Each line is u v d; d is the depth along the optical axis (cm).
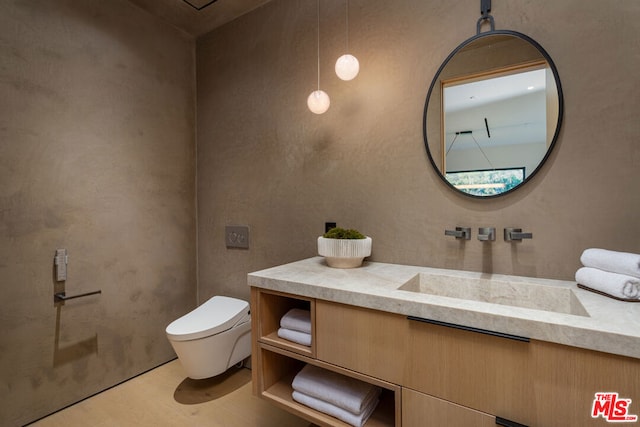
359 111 161
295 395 123
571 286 108
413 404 92
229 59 216
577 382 71
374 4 156
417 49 144
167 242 220
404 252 149
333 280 118
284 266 145
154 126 211
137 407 171
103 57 184
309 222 180
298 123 183
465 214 135
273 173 195
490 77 128
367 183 159
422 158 144
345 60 140
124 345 196
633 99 105
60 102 166
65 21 168
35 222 158
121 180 193
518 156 123
